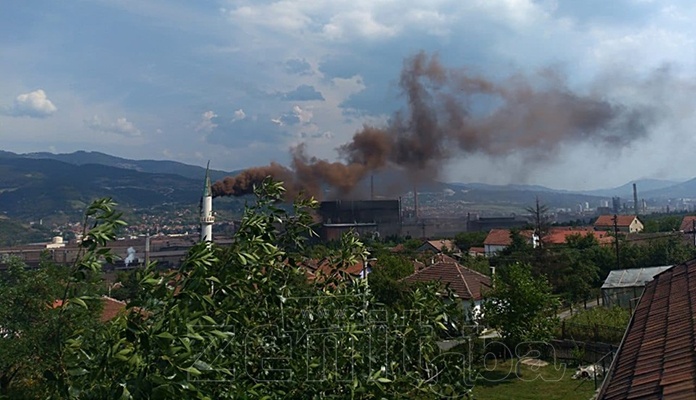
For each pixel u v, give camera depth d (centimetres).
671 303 863
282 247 698
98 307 959
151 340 432
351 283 733
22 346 1042
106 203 516
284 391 586
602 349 2305
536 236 5447
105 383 437
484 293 2681
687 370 501
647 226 7575
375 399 573
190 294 470
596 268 4403
